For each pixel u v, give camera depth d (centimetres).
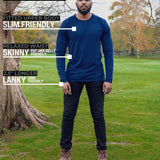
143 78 1374
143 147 348
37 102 727
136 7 3712
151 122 497
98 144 285
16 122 425
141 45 4022
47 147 347
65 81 273
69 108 278
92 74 270
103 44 277
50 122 482
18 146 350
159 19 740
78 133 408
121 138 385
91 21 264
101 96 278
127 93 889
